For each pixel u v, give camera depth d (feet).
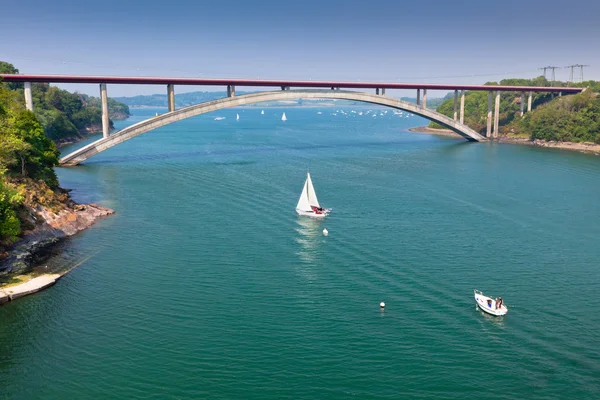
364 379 156.97
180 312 195.11
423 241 269.64
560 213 323.57
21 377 157.69
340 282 220.64
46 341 175.73
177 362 165.07
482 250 257.34
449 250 257.14
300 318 191.11
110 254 249.34
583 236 279.49
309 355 168.76
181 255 248.93
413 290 213.25
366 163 509.35
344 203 343.67
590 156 571.28
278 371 160.76
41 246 256.11
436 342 176.04
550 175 449.06
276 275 227.20
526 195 370.12
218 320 189.67
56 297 205.67
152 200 346.95
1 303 199.21
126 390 152.35
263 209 327.47
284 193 370.32
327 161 520.83
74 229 281.74
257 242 267.18
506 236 278.46
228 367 162.61
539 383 155.43
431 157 555.28
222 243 265.34
